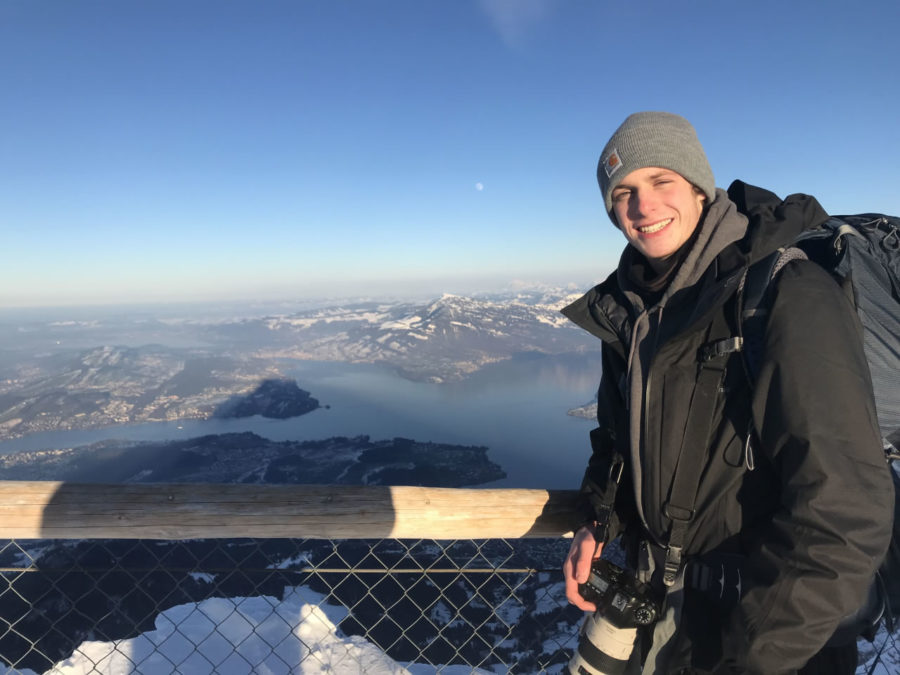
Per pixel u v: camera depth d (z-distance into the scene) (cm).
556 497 235
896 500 129
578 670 161
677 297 140
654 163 141
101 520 213
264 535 221
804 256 130
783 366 113
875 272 127
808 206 135
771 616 111
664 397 136
